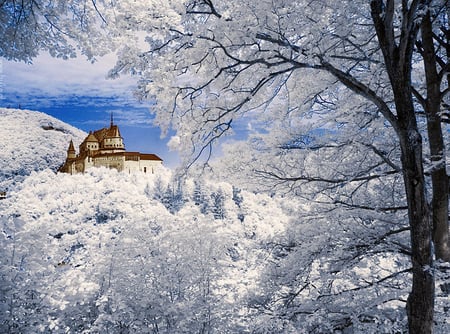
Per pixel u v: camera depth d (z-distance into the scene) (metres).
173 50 3.85
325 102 5.78
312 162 5.35
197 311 4.51
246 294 5.11
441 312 4.37
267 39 3.65
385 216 5.19
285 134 5.34
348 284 5.51
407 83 3.42
